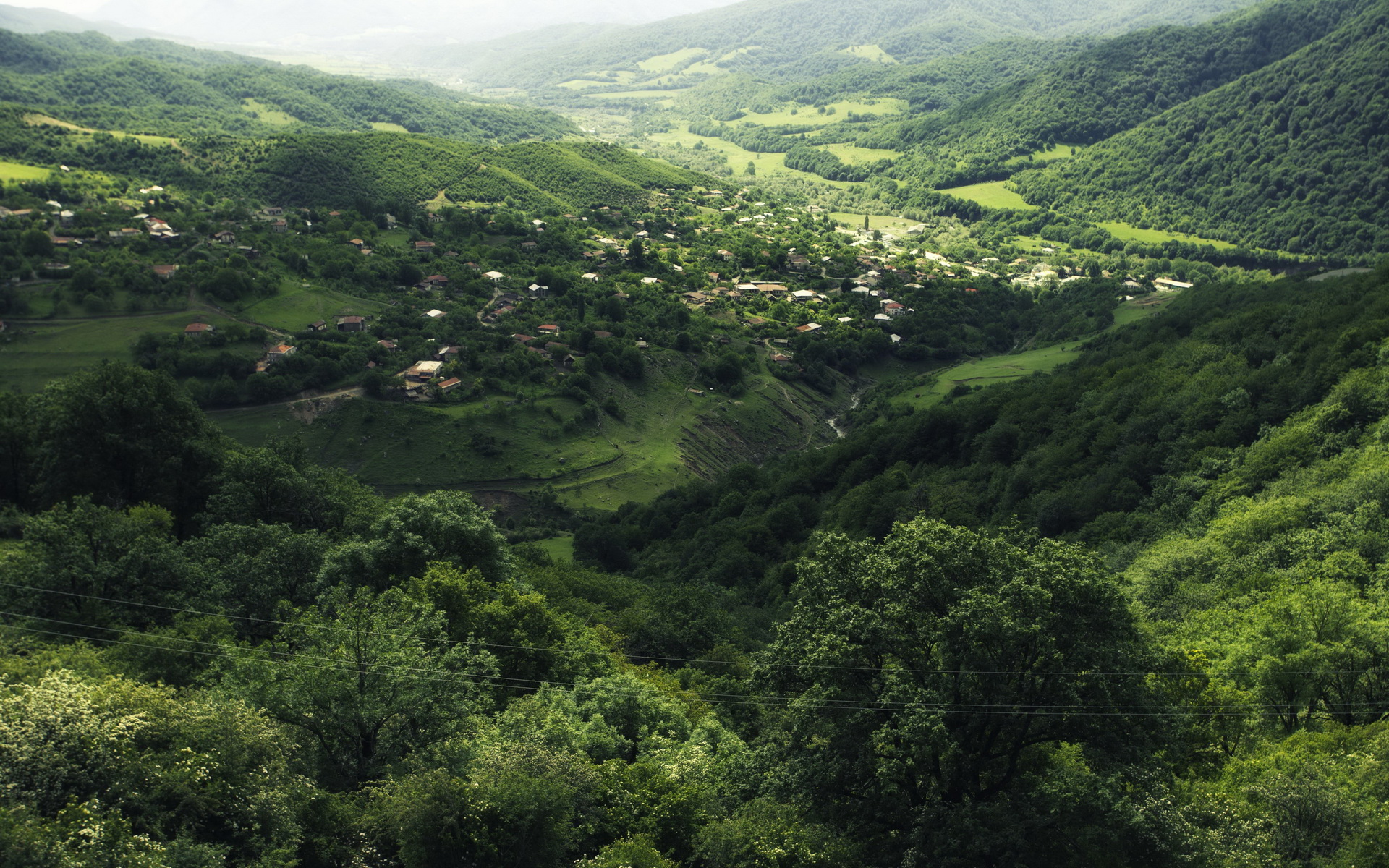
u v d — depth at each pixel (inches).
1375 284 4128.9
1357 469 2399.1
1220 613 1779.0
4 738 803.4
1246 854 920.9
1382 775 1059.3
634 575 4050.2
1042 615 979.3
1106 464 3462.1
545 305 7687.0
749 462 6003.9
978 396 5393.7
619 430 6058.1
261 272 7003.0
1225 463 2992.1
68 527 1521.9
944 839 916.6
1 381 5349.4
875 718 1032.2
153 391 2450.8
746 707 1785.2
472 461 5438.0
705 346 7342.5
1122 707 983.0
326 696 1083.3
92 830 730.2
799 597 1177.4
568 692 1534.2
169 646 1279.5
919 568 1045.8
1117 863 924.6
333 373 5797.2
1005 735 1050.1
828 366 7549.2
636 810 1096.2
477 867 946.1
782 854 953.5
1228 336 4379.9
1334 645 1406.3
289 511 2314.2
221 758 894.4
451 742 1138.0
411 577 1701.5
